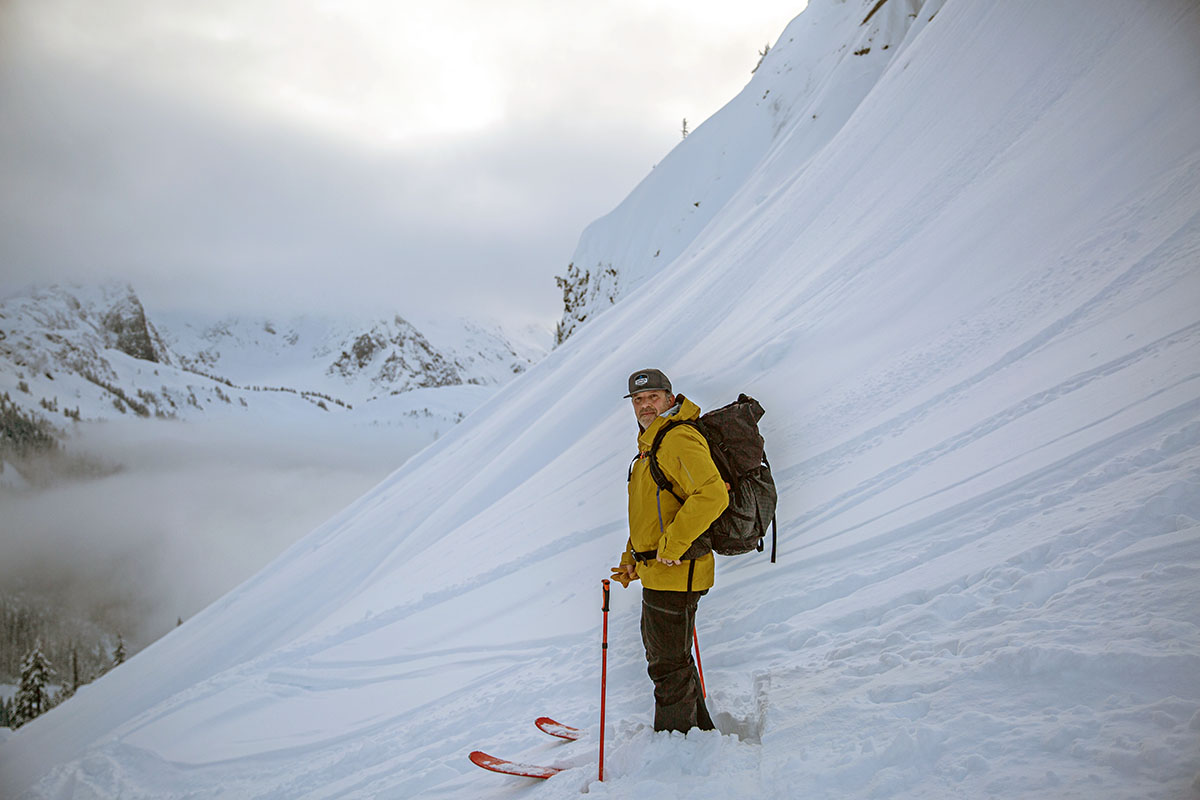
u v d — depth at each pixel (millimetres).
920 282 13211
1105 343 7367
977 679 3252
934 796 2633
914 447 7594
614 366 24641
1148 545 3777
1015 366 8281
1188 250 8188
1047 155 13695
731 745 3449
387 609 11469
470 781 4633
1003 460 6105
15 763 15258
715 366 16188
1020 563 4285
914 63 27297
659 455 3402
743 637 5168
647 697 5055
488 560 12188
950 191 16344
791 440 9875
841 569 5570
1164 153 10812
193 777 7871
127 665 20156
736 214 44250
